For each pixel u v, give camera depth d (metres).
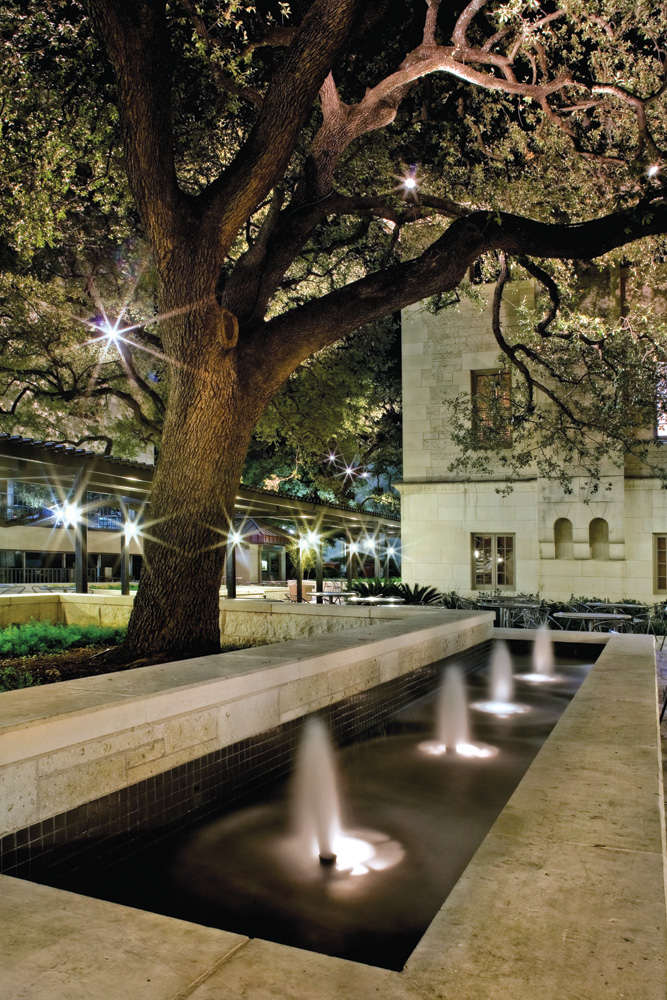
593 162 12.15
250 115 11.30
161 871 3.98
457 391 18.88
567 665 10.70
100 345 12.92
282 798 5.23
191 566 7.52
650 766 4.24
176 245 7.23
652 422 14.52
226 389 7.61
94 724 4.07
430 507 19.08
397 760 6.11
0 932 2.45
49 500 20.67
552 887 2.67
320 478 19.41
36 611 12.88
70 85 9.31
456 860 4.05
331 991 2.05
